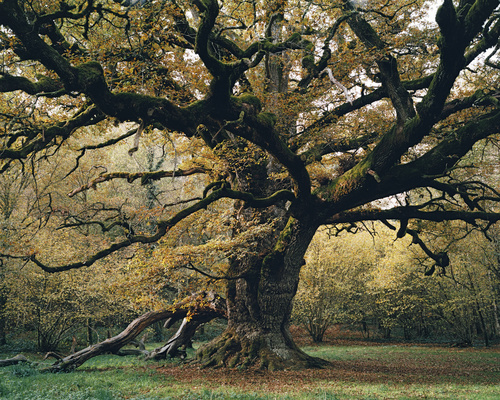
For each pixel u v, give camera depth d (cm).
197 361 1459
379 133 1304
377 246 3047
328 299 2834
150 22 979
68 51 1030
